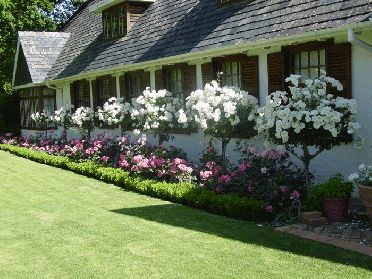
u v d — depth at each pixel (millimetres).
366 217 7773
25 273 5918
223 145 10219
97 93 19156
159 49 14211
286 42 9273
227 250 6344
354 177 7277
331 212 7559
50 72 23734
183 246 6613
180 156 12273
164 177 11008
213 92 9953
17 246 6996
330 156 8977
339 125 7773
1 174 14719
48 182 12766
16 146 22781
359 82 8398
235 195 8430
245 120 9828
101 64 17797
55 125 23547
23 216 8836
